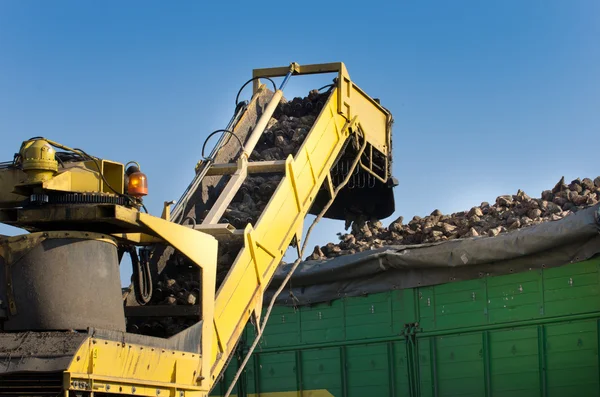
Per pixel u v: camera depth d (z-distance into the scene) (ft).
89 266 27.96
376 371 46.91
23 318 26.99
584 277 40.50
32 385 24.79
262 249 35.83
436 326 44.96
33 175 28.17
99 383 25.49
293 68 43.24
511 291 42.70
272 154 41.57
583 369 40.19
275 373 50.26
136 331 32.60
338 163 45.32
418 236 51.24
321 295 48.75
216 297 32.60
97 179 29.30
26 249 27.37
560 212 48.85
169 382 28.53
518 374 42.16
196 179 36.88
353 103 43.32
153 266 35.14
